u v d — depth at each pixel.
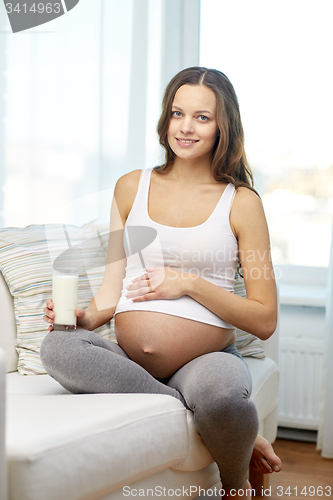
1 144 2.47
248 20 2.54
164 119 1.51
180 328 1.31
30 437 0.88
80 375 1.18
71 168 2.49
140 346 1.33
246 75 2.55
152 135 2.51
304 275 2.52
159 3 2.52
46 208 2.46
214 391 1.13
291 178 2.52
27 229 1.78
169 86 1.51
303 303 2.29
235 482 1.20
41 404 1.08
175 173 1.54
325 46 2.46
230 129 1.50
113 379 1.18
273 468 1.42
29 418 0.97
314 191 2.50
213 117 1.46
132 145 2.52
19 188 2.47
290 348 2.26
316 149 2.49
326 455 2.08
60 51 2.48
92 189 2.51
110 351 1.23
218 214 1.42
